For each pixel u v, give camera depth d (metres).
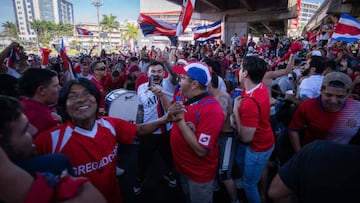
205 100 1.97
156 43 42.06
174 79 3.17
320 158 0.96
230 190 2.59
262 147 2.35
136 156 4.23
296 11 23.52
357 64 5.99
